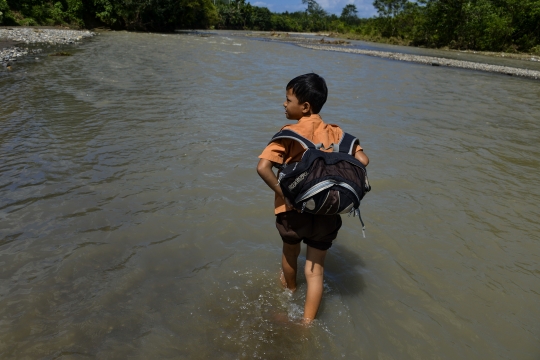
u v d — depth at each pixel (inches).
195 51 707.4
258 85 368.5
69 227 120.3
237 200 143.5
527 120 310.8
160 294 94.9
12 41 679.1
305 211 82.8
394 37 1797.5
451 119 294.4
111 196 141.0
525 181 180.1
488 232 134.1
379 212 143.6
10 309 86.5
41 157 171.6
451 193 162.6
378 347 83.8
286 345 82.2
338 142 91.3
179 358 77.2
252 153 188.9
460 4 1487.5
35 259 104.2
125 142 195.6
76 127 215.5
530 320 95.0
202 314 89.5
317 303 89.5
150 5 1430.9
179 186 151.6
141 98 290.7
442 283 107.0
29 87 310.3
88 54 559.5
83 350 77.5
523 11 1427.2
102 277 99.3
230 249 115.3
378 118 277.0
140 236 118.3
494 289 105.6
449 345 85.7
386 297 100.2
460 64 840.9
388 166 186.2
